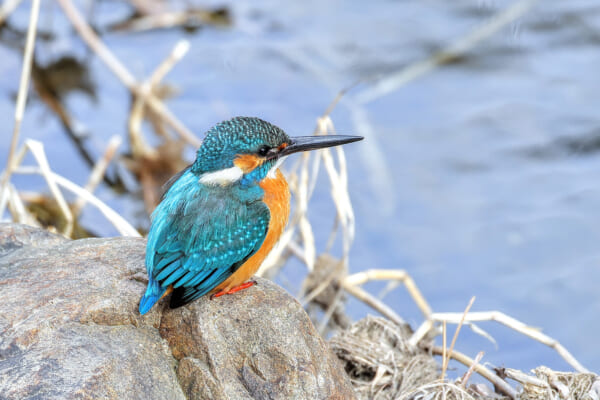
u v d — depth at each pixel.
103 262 8.17
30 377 6.62
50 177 10.86
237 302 7.82
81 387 6.60
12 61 17.55
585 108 15.91
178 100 16.58
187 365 7.25
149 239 7.69
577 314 11.73
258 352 7.39
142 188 14.80
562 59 17.39
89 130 15.96
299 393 7.18
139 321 7.54
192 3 19.17
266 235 8.16
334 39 18.11
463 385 8.83
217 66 17.47
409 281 11.82
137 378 6.95
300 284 12.38
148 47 18.22
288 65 17.41
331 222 13.69
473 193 14.23
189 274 7.64
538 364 10.89
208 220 7.82
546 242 13.15
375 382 9.16
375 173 14.66
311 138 9.04
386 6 19.28
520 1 19.00
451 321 10.11
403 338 10.02
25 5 19.27
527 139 15.27
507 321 9.99
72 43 18.14
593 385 8.74
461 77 17.00
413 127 15.66
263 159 8.38
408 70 17.12
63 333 7.12
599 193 14.08
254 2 19.42
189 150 15.66
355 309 11.79
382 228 13.52
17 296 7.52
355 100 16.44
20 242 8.76
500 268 12.66
